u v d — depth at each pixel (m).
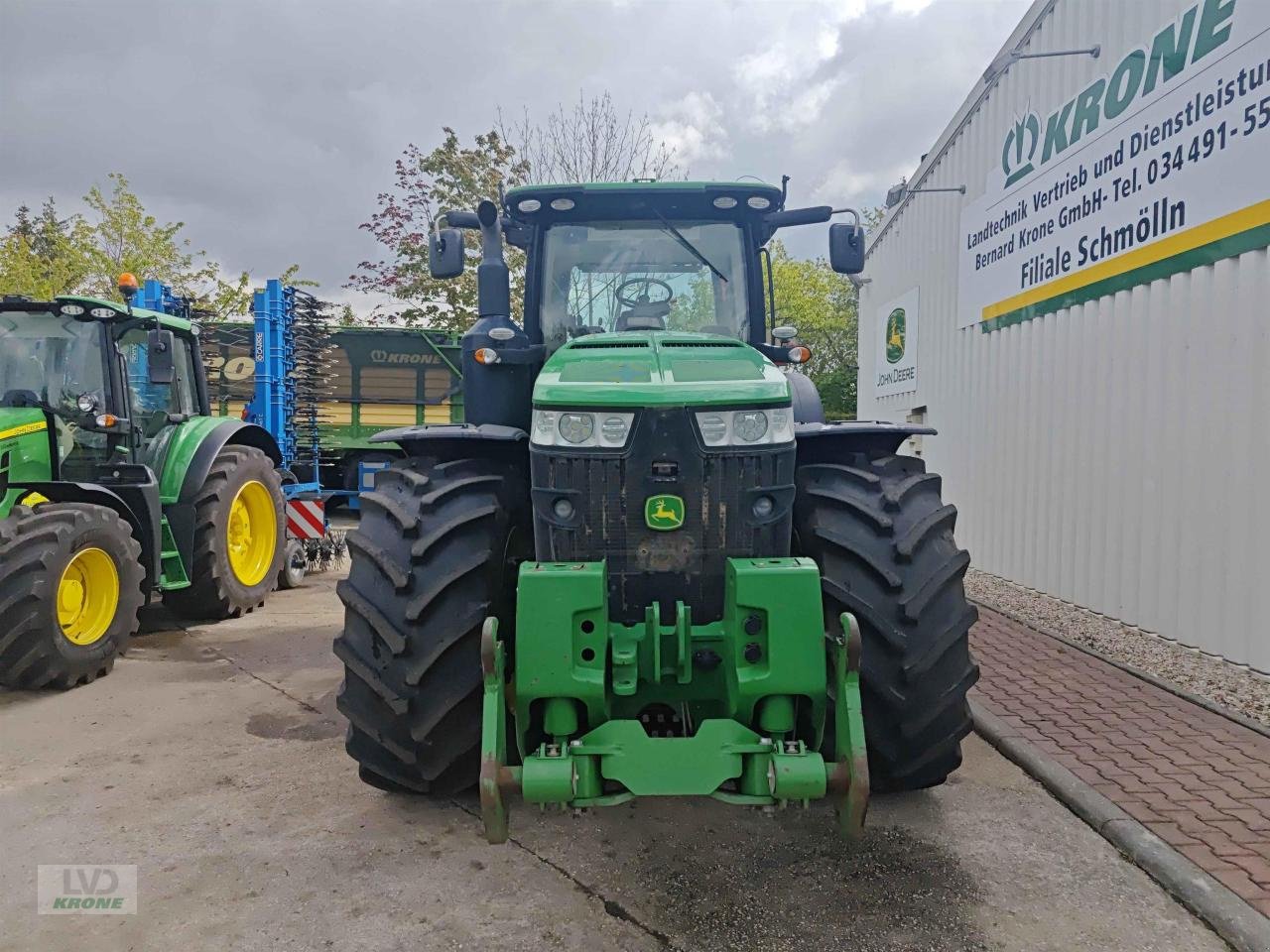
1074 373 6.50
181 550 6.43
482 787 2.35
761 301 4.08
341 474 13.45
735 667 2.55
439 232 4.00
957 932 2.58
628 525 2.81
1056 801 3.46
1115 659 5.24
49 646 4.79
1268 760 3.74
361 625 3.09
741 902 2.73
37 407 5.77
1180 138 5.27
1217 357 5.01
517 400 3.93
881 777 3.14
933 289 9.52
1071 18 6.48
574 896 2.77
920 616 2.99
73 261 18.33
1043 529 6.98
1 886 2.88
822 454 3.53
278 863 2.99
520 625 2.50
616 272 4.03
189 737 4.24
